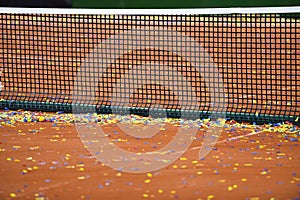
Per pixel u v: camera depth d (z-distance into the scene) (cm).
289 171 1748
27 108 2495
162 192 1577
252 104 2484
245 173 1728
